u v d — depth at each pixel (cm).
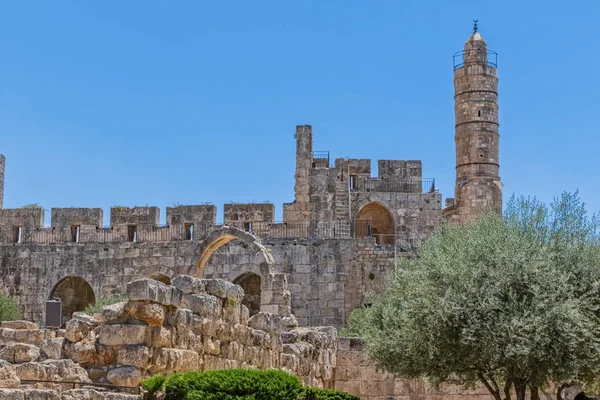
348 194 8169
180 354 2431
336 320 7169
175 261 7444
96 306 6131
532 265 3322
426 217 8431
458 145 9156
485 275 3366
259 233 7569
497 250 3406
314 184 8162
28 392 1736
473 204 8856
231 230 5631
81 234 7812
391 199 8438
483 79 9125
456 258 3509
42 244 7681
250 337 2986
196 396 2119
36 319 7606
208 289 2762
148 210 7831
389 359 3772
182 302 2606
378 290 7206
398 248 7319
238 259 7231
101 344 2283
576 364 3219
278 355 3262
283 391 2294
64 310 7756
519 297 3338
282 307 4778
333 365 4009
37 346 2416
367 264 7294
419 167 8675
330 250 7269
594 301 3447
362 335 4409
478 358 3338
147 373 2264
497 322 3262
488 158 9019
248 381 2219
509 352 3206
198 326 2575
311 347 3650
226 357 2767
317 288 7231
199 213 7762
